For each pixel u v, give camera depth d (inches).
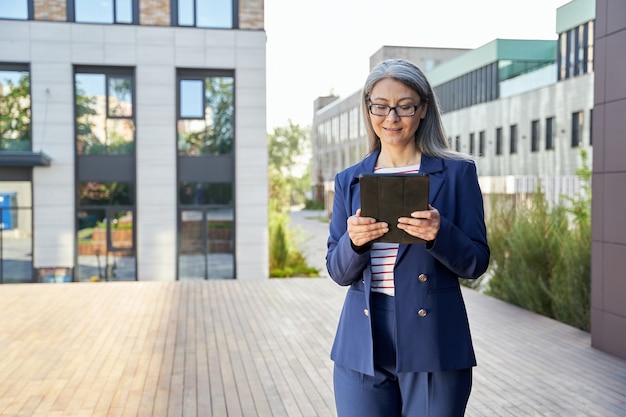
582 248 245.0
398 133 66.9
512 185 517.7
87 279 517.7
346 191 71.9
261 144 530.0
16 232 509.0
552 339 223.1
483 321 254.5
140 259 520.4
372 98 67.2
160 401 163.5
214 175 528.7
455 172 67.5
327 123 1286.9
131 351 216.1
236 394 168.4
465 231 66.5
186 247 527.2
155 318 273.9
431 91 68.4
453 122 820.6
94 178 517.3
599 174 201.9
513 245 290.0
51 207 510.0
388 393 68.4
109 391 172.2
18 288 362.0
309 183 1995.6
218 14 524.7
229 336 238.1
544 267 279.7
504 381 174.6
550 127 657.6
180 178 526.3
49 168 509.0
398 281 65.7
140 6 515.5
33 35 504.1
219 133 530.0
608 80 195.2
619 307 196.2
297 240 603.8
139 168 517.3
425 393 66.5
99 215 518.3
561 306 256.7
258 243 530.9
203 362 201.0
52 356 210.1
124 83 520.1
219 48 523.5
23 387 176.4
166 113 520.1
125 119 519.8
